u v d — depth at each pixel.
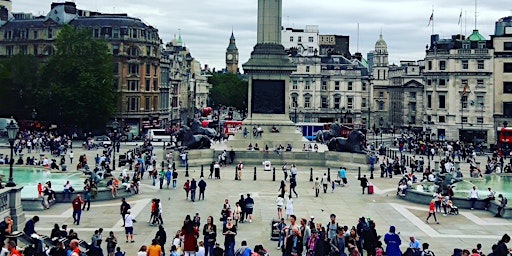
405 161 93.38
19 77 133.50
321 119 173.25
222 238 41.69
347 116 173.38
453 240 42.19
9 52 152.25
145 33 148.88
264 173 77.62
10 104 134.25
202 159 87.25
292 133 93.38
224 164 85.50
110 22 144.88
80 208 45.44
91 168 80.62
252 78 93.88
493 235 43.91
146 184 67.38
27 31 149.75
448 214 51.62
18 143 105.31
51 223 45.06
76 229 43.47
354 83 173.38
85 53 127.06
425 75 140.12
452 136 136.50
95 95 123.62
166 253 37.03
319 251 32.38
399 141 122.88
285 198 58.34
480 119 134.38
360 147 87.88
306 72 172.25
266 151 87.50
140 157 80.06
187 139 88.56
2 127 130.50
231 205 54.03
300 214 50.44
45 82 128.62
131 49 145.25
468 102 135.00
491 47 135.12
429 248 39.56
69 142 110.25
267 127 93.44
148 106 150.50
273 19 94.00
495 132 133.25
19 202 43.22
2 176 59.72
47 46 148.12
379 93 195.38
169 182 65.12
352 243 31.72
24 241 30.44
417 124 177.62
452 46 141.88
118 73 143.38
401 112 183.88
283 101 93.94
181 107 197.38
